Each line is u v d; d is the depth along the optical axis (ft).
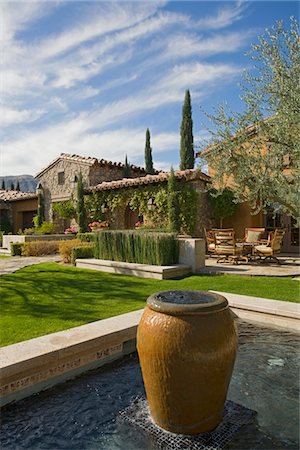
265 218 46.96
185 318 7.91
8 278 26.35
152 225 48.75
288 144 22.03
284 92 20.71
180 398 8.02
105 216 57.52
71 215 64.13
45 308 17.31
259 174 23.03
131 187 52.95
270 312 16.08
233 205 46.52
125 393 10.55
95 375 11.76
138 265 28.45
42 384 10.69
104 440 8.34
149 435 8.43
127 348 13.56
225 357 8.02
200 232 45.57
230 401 10.01
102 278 26.66
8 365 9.77
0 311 16.74
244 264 33.27
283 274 26.27
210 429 8.50
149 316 8.41
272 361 12.64
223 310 8.33
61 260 37.55
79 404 9.93
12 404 9.92
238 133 23.70
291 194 22.11
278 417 9.20
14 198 78.18
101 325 13.65
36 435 8.54
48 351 10.78
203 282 24.17
